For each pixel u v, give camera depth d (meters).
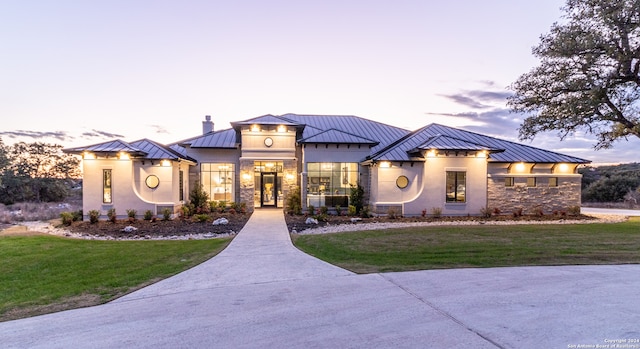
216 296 5.40
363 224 14.34
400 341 3.54
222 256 8.47
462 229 12.84
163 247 9.83
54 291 6.00
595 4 11.12
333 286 5.87
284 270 7.09
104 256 8.70
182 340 3.68
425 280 6.18
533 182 17.88
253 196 18.69
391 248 9.35
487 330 3.80
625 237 10.93
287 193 18.80
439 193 16.61
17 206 26.45
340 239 10.73
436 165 16.58
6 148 30.53
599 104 11.45
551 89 12.58
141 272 7.17
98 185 15.85
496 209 17.08
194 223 14.35
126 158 15.90
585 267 7.12
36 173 35.03
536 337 3.59
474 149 16.19
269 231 12.38
